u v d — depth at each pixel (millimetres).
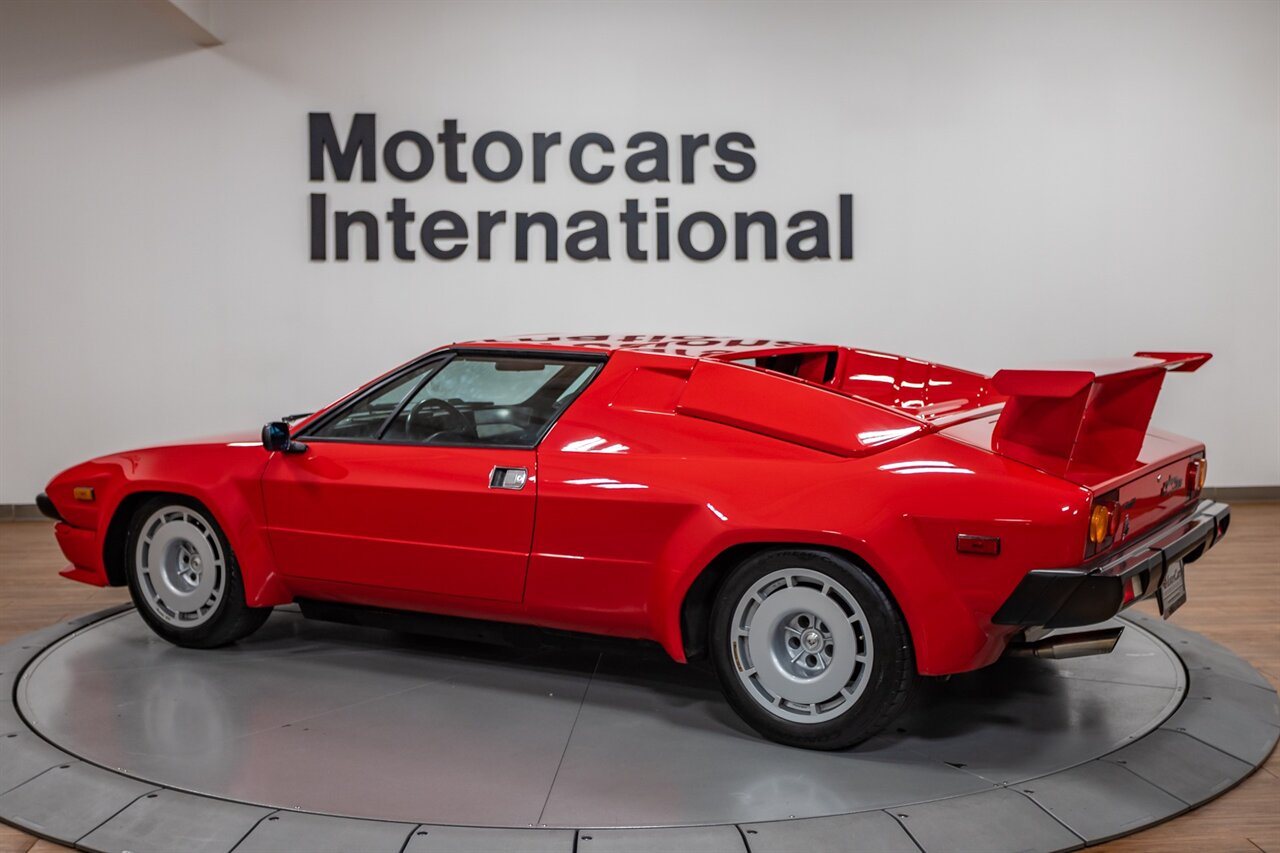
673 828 2365
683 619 2947
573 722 3072
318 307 6781
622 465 3006
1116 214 6879
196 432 6836
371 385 3531
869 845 2299
